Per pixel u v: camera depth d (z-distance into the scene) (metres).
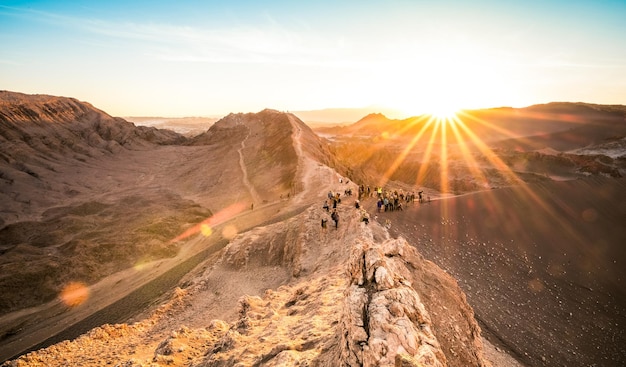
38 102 153.75
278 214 50.94
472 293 27.38
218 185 98.00
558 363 22.20
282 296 20.44
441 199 43.81
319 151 107.75
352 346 8.06
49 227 70.19
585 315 27.53
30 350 31.08
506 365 20.53
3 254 56.91
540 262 33.84
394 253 13.73
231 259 33.62
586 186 54.88
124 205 84.75
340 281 18.34
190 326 23.78
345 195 45.59
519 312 26.44
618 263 35.62
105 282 48.97
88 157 133.75
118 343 20.55
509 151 119.56
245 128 166.00
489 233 36.62
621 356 23.77
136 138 162.88
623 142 128.00
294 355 9.88
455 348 10.14
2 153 112.00
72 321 36.00
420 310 9.09
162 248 57.72
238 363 10.61
